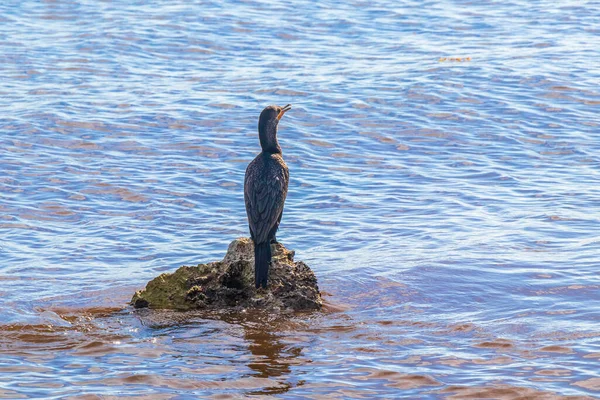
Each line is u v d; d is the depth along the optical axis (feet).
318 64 100.27
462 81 90.17
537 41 108.37
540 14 124.06
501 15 124.36
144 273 47.57
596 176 63.52
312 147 72.59
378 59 101.81
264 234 40.63
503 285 43.42
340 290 43.80
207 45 109.91
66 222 56.65
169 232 54.75
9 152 70.54
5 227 55.31
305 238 52.80
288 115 80.89
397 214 56.85
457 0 134.92
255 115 81.20
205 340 37.70
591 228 52.21
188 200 60.80
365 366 34.27
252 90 89.66
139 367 34.58
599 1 130.82
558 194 59.52
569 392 31.27
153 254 50.78
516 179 63.41
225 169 67.51
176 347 36.94
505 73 92.73
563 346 35.63
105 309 42.14
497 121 78.07
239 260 42.83
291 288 42.01
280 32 116.37
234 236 53.83
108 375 33.68
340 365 34.47
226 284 42.80
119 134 75.72
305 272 42.52
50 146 72.49
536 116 79.10
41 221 56.65
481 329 38.06
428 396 31.35
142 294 43.01
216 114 81.51
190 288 42.60
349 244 51.44
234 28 118.32
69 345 37.29
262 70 98.12
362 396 31.50
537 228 52.54
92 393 31.83
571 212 55.47
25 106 83.20
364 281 44.70
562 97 84.43
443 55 102.32
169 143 73.67
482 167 66.59
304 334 38.24
